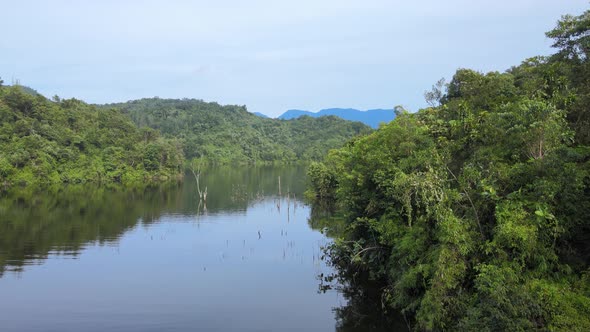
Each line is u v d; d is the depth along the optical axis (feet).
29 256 121.39
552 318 49.67
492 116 71.00
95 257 122.01
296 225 176.24
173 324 75.25
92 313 80.18
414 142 82.89
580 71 72.13
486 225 61.72
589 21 70.13
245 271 109.09
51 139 349.61
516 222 54.95
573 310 49.44
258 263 117.08
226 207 226.58
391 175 79.71
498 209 57.52
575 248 61.00
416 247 67.41
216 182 373.40
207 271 109.19
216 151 628.28
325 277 104.22
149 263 116.37
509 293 51.96
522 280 54.70
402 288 70.13
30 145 321.32
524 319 49.55
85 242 140.15
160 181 374.22
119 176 360.48
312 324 75.31
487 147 69.26
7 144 317.63
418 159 73.31
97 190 292.40
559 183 55.77
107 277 103.19
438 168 67.92
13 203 215.31
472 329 52.54
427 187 63.26
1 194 248.32
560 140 63.16
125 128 437.99
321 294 91.45
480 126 74.38
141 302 86.22
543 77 75.61
